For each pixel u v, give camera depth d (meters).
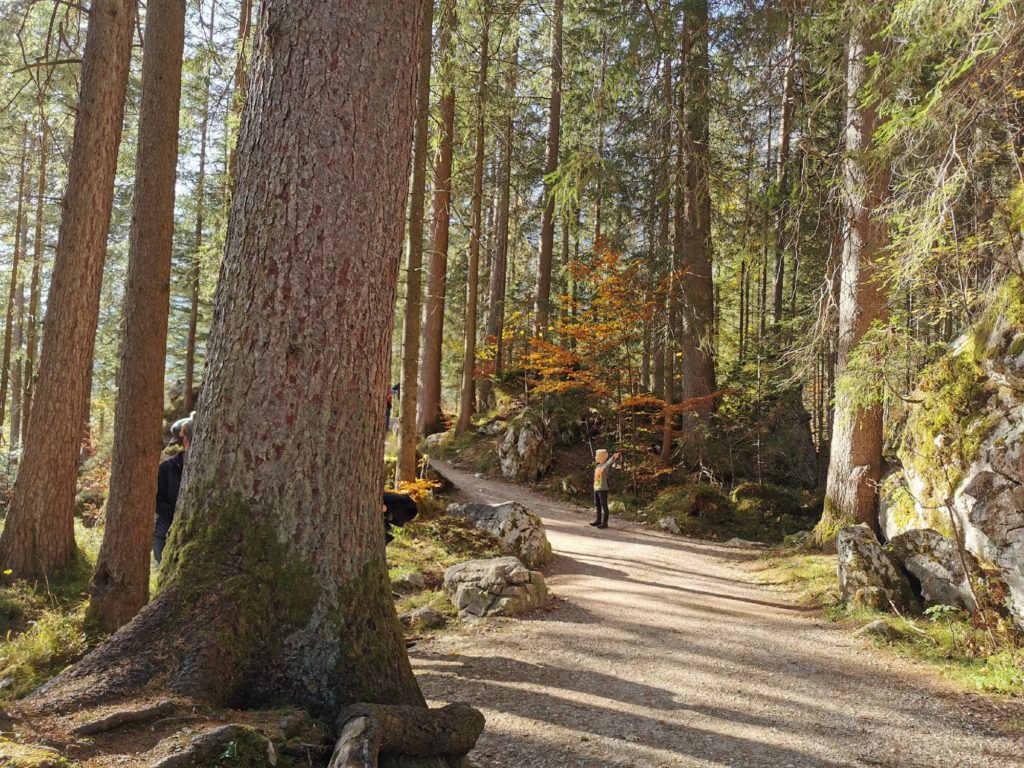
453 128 15.61
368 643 3.09
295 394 3.10
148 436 6.59
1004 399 7.55
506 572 7.22
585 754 3.71
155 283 6.59
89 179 8.64
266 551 3.01
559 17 17.00
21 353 19.84
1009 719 4.59
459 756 2.96
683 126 14.52
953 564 7.24
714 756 3.80
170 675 2.61
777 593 8.77
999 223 6.90
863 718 4.56
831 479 11.05
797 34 11.04
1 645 5.73
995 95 6.21
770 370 17.05
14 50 10.55
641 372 23.92
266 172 3.20
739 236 14.12
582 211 23.88
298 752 2.45
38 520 8.34
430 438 22.59
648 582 8.84
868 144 9.96
